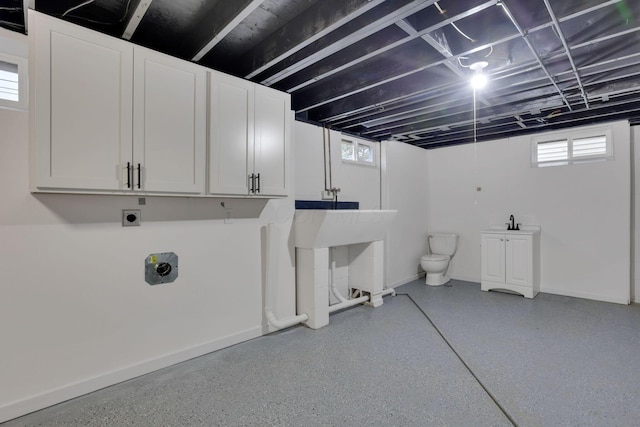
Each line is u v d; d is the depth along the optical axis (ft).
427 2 5.58
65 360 6.50
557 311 11.75
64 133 5.74
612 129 12.79
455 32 7.41
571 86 9.48
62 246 6.45
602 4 5.65
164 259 7.79
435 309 12.09
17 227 5.99
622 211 12.63
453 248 16.51
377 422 5.81
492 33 6.94
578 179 13.53
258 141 8.54
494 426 5.66
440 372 7.51
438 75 9.34
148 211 7.54
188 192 7.29
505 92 10.07
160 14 6.83
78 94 5.87
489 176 15.87
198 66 7.43
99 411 6.17
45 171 5.58
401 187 15.93
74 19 6.86
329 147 12.63
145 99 6.63
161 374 7.50
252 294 9.53
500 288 14.24
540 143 14.53
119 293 7.15
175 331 8.00
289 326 10.05
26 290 6.09
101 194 6.53
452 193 17.06
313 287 10.28
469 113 12.69
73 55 5.81
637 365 7.74
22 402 6.04
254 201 9.56
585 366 7.72
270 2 6.54
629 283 12.67
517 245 13.74
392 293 13.79
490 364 7.86
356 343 9.16
